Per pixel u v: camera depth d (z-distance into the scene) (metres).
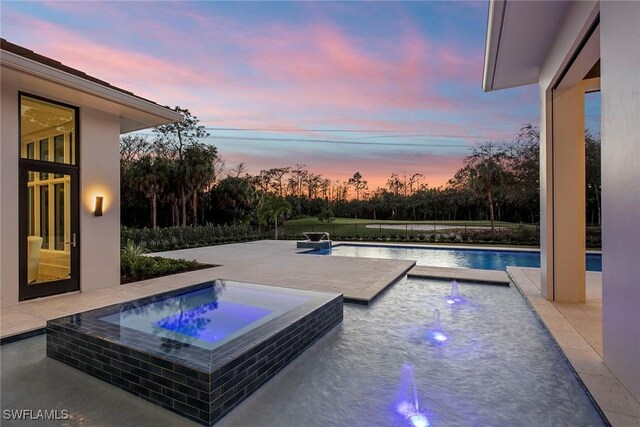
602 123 2.65
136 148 22.33
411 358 3.08
